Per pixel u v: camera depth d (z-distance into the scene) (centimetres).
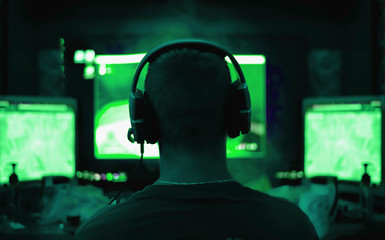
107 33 325
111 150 290
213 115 76
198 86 75
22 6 314
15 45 309
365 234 195
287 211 75
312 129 257
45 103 248
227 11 325
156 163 284
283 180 310
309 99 258
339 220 213
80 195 233
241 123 80
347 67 324
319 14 327
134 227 70
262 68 297
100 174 291
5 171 236
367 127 241
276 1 327
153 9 324
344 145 247
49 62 321
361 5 312
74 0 324
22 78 314
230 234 69
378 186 236
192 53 77
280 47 320
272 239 70
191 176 75
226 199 72
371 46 304
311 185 239
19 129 241
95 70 297
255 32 328
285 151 316
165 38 324
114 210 73
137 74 84
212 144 77
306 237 73
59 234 192
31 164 243
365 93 310
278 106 318
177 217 70
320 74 326
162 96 75
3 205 253
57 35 323
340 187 247
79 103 308
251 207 72
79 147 301
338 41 326
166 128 76
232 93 78
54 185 234
